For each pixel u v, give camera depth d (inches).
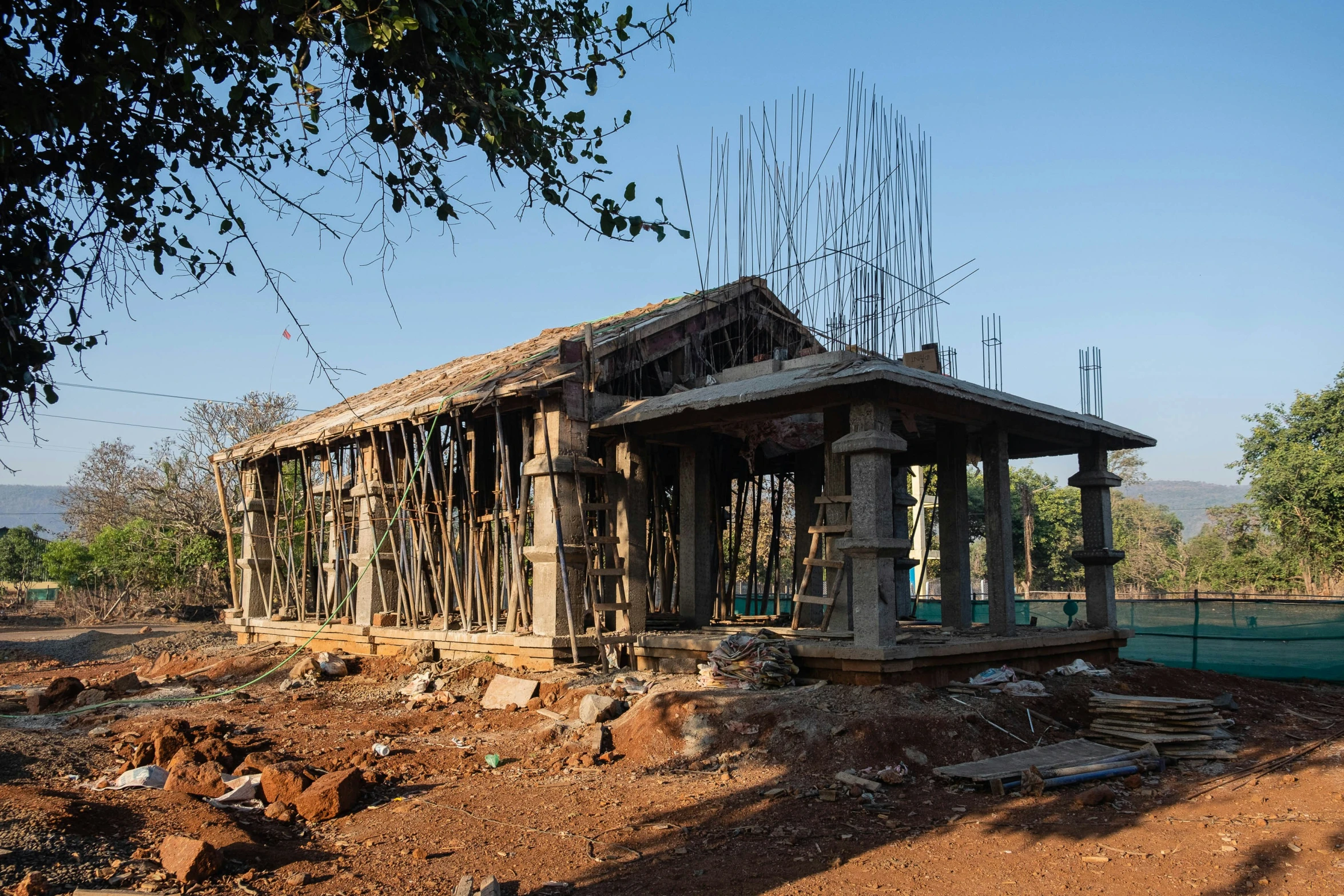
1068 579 1861.5
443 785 323.6
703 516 531.2
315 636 559.2
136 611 1411.2
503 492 525.3
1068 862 235.5
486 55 213.5
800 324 596.7
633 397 528.1
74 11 188.2
